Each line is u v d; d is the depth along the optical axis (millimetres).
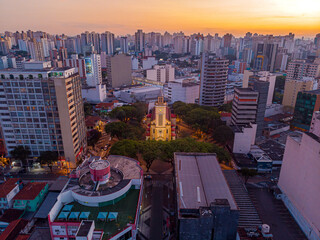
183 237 69062
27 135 120562
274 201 100312
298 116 179750
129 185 86750
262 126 159500
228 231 69875
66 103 112875
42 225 84938
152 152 114125
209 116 173250
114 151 114250
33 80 110938
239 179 105188
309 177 80875
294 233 83250
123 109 187875
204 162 98688
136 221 76188
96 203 79688
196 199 75000
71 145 120000
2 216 85188
